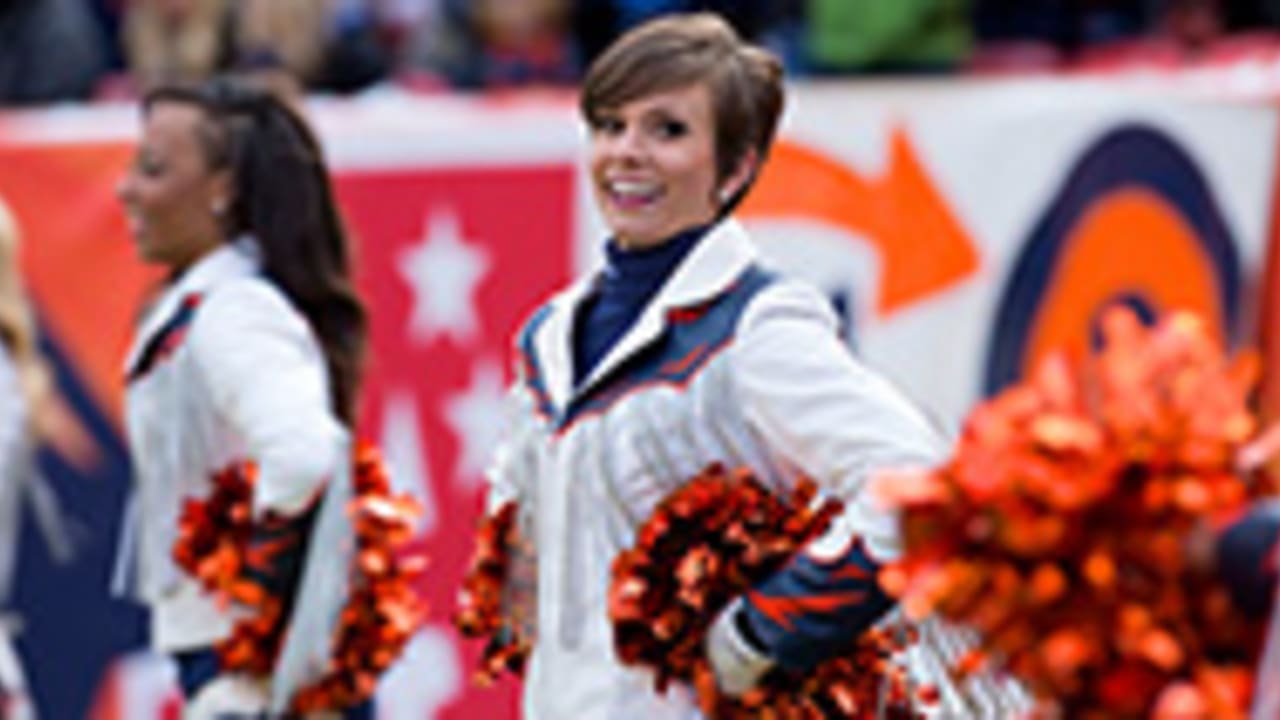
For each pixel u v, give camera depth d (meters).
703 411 7.30
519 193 13.66
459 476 13.59
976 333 14.62
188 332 9.54
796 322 7.27
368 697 9.76
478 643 13.48
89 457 13.38
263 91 9.90
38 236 13.37
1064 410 6.07
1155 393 6.01
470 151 13.56
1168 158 15.05
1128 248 14.99
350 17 16.86
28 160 13.34
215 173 9.79
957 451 6.12
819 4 15.81
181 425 9.58
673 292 7.41
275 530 9.30
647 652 7.30
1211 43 17.94
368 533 9.72
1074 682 5.93
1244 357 6.14
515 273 13.69
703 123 7.46
